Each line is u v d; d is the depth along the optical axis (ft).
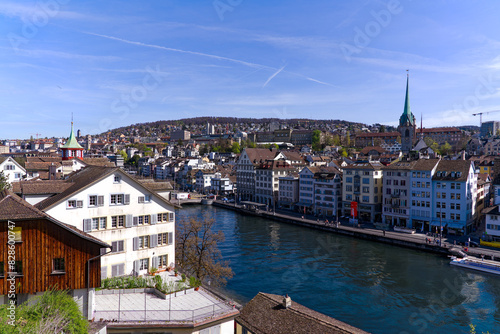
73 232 88.79
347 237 335.47
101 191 146.61
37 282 85.56
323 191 443.73
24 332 64.23
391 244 305.94
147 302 107.96
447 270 237.45
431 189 344.90
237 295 197.06
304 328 101.35
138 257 154.71
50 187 157.89
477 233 328.49
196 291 118.83
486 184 393.09
